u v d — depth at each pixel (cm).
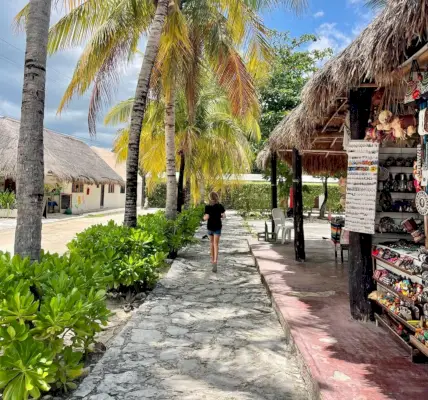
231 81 909
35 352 267
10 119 2234
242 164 1527
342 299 514
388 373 297
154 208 3262
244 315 500
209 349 388
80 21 805
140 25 851
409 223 406
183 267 807
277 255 880
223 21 906
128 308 528
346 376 292
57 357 304
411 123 382
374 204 414
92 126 842
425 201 336
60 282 321
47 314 282
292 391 307
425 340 306
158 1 720
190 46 864
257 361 361
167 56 843
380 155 468
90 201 3023
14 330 265
